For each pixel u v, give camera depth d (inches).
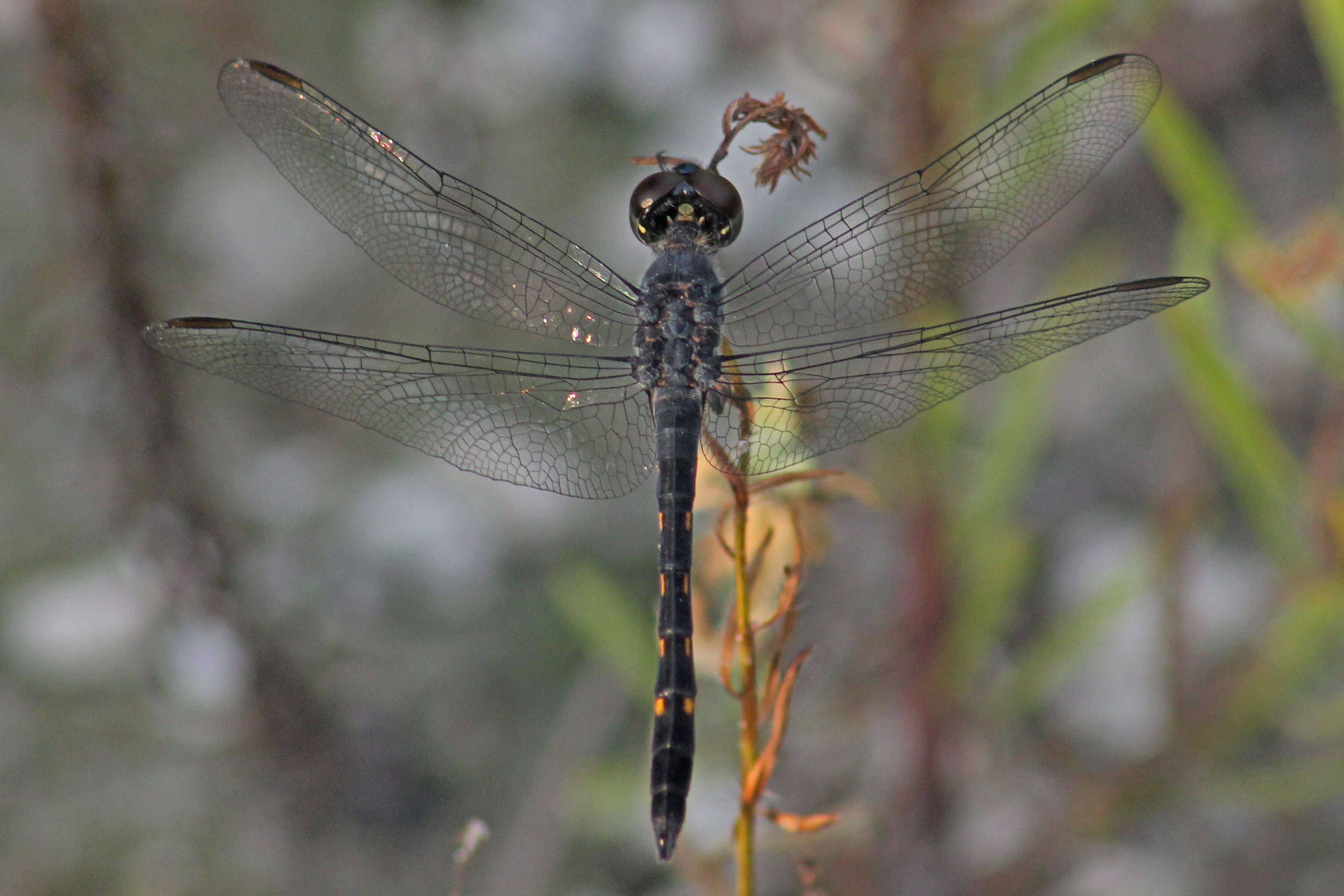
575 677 29.6
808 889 26.9
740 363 27.5
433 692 29.4
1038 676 27.9
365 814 28.8
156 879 29.2
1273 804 28.0
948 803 28.0
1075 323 27.3
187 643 28.6
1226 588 28.9
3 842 29.4
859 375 27.4
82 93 27.5
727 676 26.7
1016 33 27.9
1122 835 28.6
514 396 27.5
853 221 27.6
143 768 29.5
